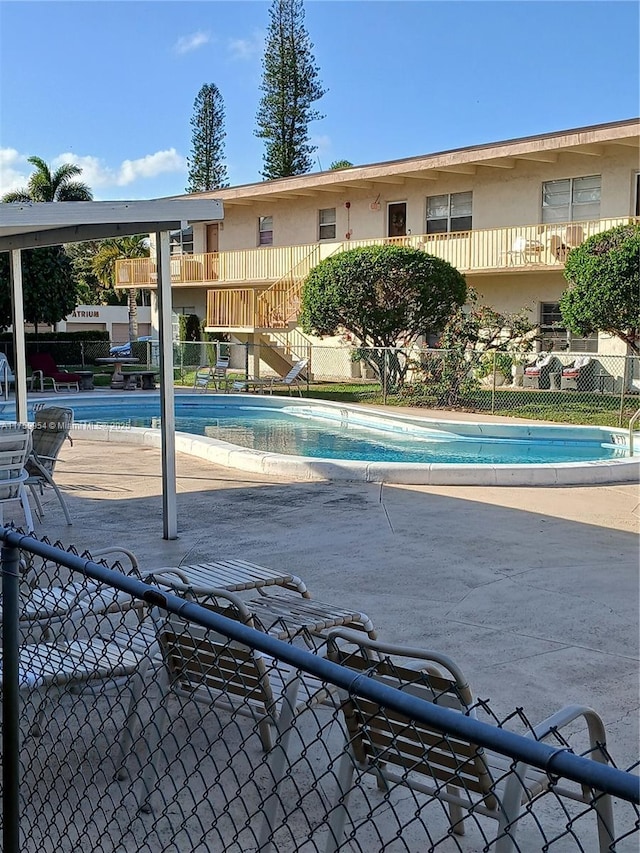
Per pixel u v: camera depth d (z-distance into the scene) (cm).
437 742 256
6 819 276
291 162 4319
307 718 412
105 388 2645
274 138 4319
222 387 2548
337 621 416
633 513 886
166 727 395
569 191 2361
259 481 1069
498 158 2378
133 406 2303
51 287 2800
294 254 2902
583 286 1917
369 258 2170
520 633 535
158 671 354
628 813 336
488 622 555
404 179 2678
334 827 276
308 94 4300
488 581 644
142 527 812
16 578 279
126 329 5291
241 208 3178
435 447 1622
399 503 927
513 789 244
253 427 1919
